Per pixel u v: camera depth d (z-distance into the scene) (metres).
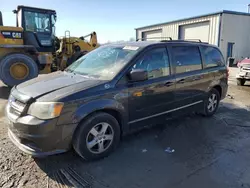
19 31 8.79
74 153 3.39
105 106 3.15
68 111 2.86
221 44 20.16
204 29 21.33
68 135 2.91
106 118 3.23
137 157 3.34
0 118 4.88
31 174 2.87
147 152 3.50
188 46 4.54
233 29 20.64
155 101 3.80
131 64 3.51
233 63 19.44
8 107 3.24
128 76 3.44
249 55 22.42
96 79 3.36
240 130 4.45
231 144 3.82
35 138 2.78
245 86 9.52
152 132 4.24
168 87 3.96
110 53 3.96
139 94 3.54
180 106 4.30
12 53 8.41
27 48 8.91
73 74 3.78
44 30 9.64
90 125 3.08
